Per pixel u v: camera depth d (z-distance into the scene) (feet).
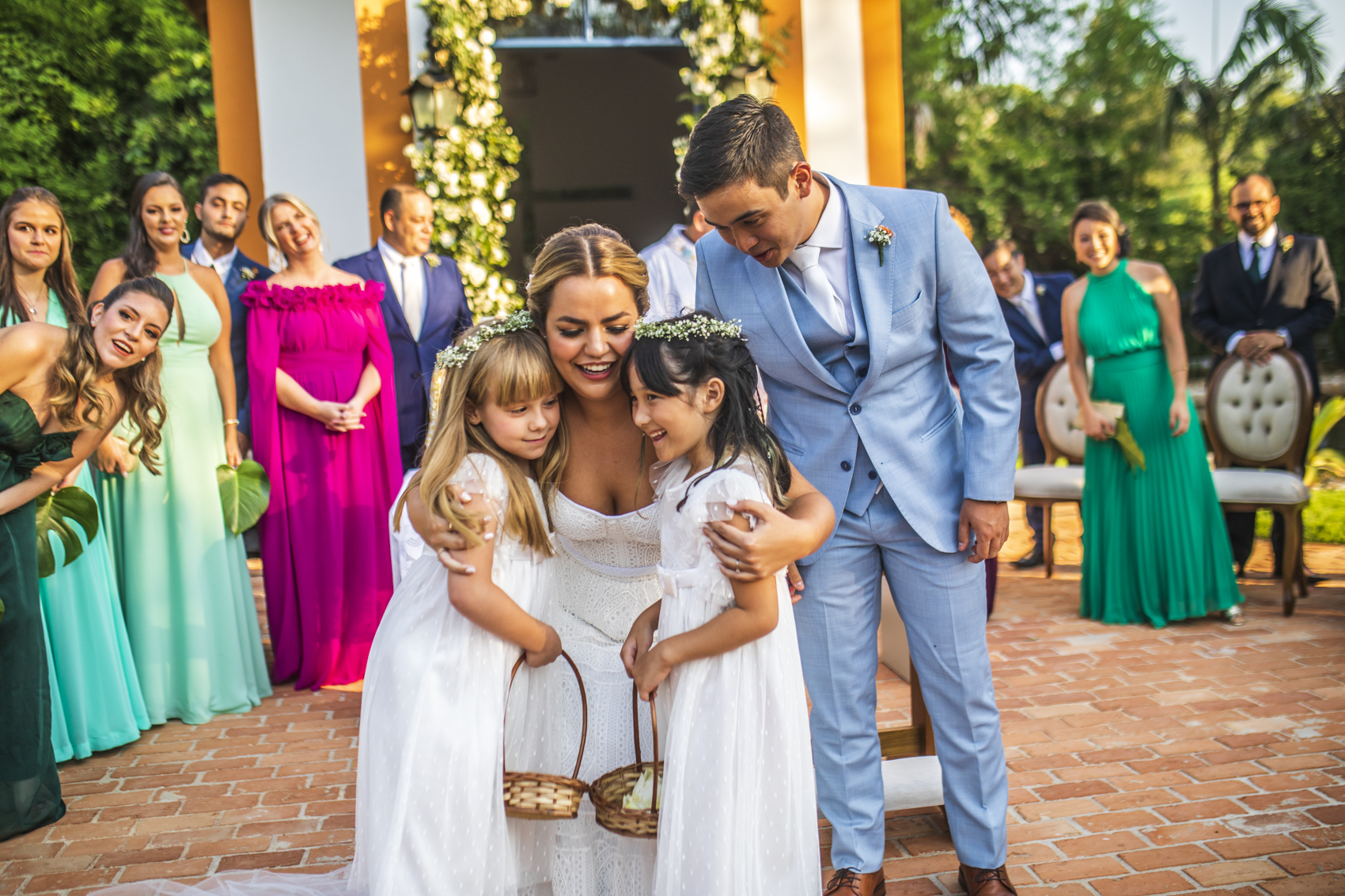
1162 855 8.61
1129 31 46.11
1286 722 11.36
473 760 6.24
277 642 14.05
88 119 40.50
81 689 11.42
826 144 18.80
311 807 10.17
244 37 17.90
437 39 17.29
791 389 7.66
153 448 11.24
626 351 6.27
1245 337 16.52
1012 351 7.46
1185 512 15.05
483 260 17.48
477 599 6.18
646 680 6.16
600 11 18.61
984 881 7.72
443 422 6.41
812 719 7.86
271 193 17.67
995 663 13.84
